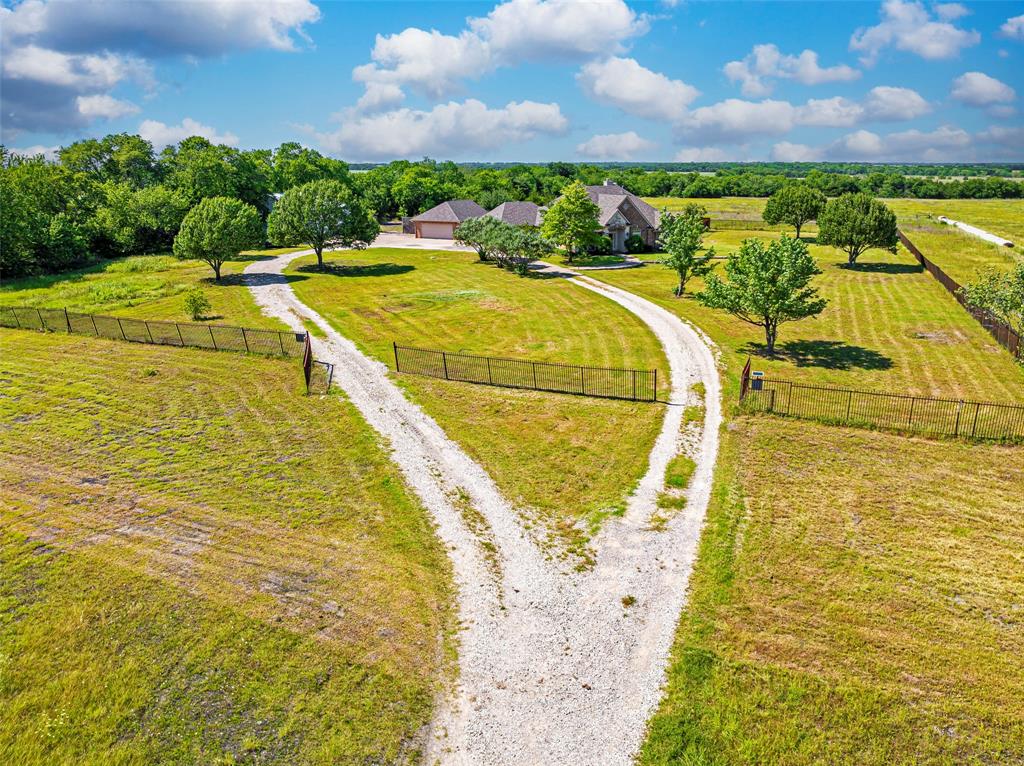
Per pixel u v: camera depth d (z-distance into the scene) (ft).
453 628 42.86
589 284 154.81
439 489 60.18
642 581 47.16
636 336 109.91
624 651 40.73
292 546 51.83
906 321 119.34
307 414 77.30
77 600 45.88
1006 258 189.37
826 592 45.62
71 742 35.04
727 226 276.82
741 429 72.28
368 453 67.15
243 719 36.17
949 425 71.77
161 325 113.29
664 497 58.44
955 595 45.32
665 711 36.35
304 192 171.32
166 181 254.27
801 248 94.84
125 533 53.88
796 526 53.52
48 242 175.83
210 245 150.71
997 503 56.85
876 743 34.12
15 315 118.32
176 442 70.59
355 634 42.29
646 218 221.25
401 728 35.47
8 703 37.47
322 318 123.54
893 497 57.88
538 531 53.67
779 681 38.09
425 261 194.39
